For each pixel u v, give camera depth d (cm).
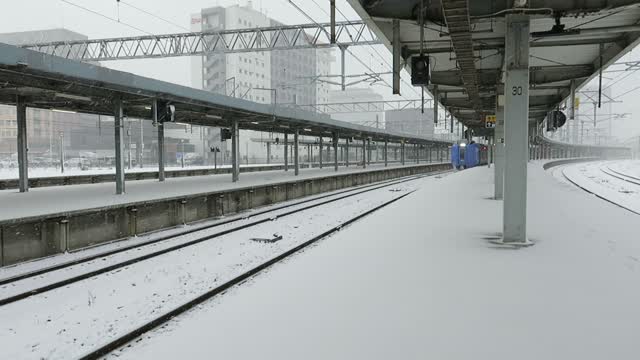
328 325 464
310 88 11625
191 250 1062
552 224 1003
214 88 9319
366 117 12288
